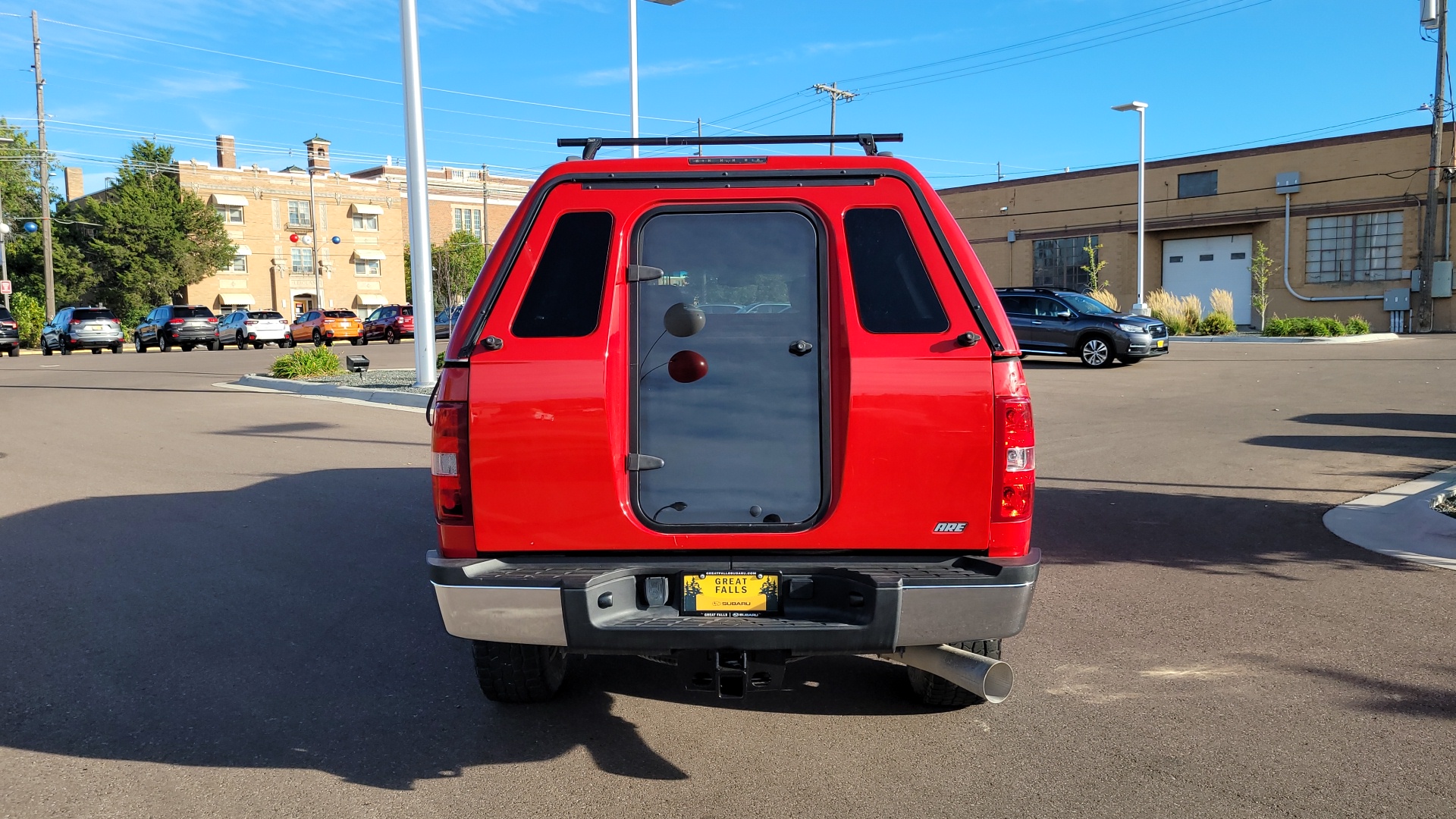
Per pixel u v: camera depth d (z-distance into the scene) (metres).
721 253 3.58
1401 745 3.82
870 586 3.27
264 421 13.69
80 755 3.85
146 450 11.30
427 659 4.88
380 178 72.19
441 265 71.00
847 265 3.47
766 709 4.25
